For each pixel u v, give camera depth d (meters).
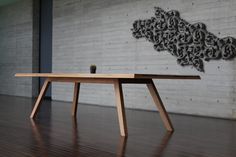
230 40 4.21
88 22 6.26
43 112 4.60
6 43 8.63
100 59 6.01
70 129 3.14
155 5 5.09
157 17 5.05
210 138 2.80
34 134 2.83
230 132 3.13
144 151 2.26
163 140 2.67
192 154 2.21
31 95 7.70
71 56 6.64
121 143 2.51
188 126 3.51
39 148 2.29
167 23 4.92
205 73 4.49
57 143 2.47
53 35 7.12
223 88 4.31
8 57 8.55
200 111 4.55
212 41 4.41
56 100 6.92
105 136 2.80
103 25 5.95
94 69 3.46
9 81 8.50
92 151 2.23
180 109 4.79
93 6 6.15
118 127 3.30
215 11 4.39
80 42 6.43
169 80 4.92
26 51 7.87
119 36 5.66
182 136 2.88
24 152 2.16
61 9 6.90
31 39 7.70
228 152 2.28
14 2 8.23
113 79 3.01
